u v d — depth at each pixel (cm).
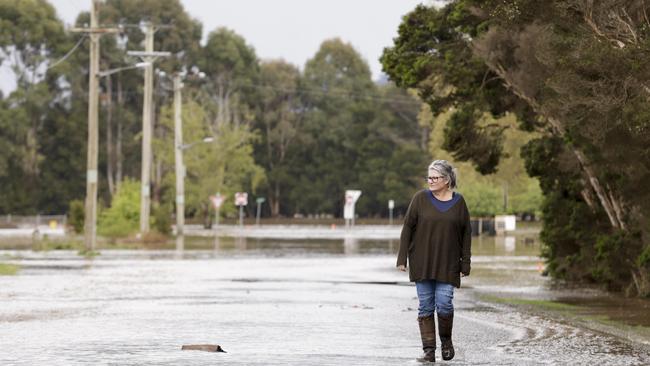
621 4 4588
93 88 11531
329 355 3053
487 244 14312
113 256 10919
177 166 17638
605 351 3281
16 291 5988
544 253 7544
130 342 3366
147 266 8931
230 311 4672
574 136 5384
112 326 3934
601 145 4816
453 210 2962
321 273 7988
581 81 4425
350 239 16662
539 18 5231
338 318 4344
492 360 3009
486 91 6650
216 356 2984
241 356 2995
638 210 5769
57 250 12425
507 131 16662
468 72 6456
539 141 6900
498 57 5831
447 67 6506
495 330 3972
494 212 19588
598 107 4397
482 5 5662
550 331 3947
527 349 3322
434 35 6875
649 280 5875
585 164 6172
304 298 5541
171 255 11150
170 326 3944
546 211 7244
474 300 5662
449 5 6769
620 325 4259
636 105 4262
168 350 3134
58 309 4762
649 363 2984
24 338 3481
